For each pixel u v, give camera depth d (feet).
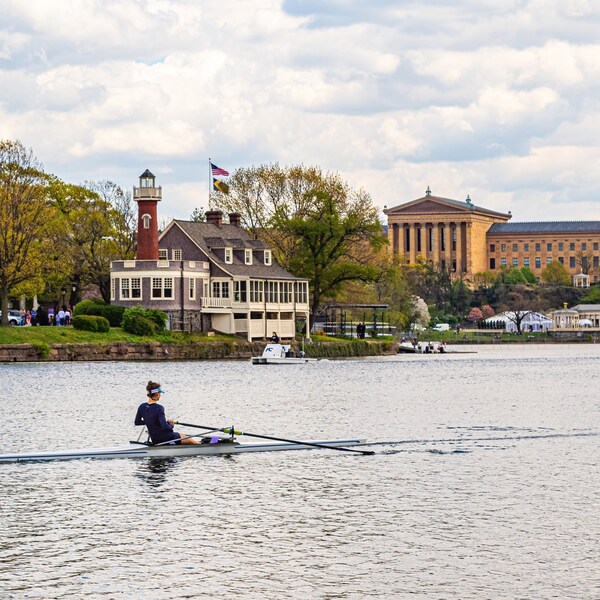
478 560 125.59
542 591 115.34
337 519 144.46
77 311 525.34
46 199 571.69
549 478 171.22
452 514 146.61
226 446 193.57
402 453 197.26
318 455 193.26
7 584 117.60
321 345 586.45
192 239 568.82
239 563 124.98
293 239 621.72
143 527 140.67
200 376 401.70
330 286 613.52
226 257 573.74
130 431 228.22
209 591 115.55
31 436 220.23
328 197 604.90
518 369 499.51
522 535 135.74
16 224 490.49
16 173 501.56
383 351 648.79
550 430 233.35
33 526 140.87
